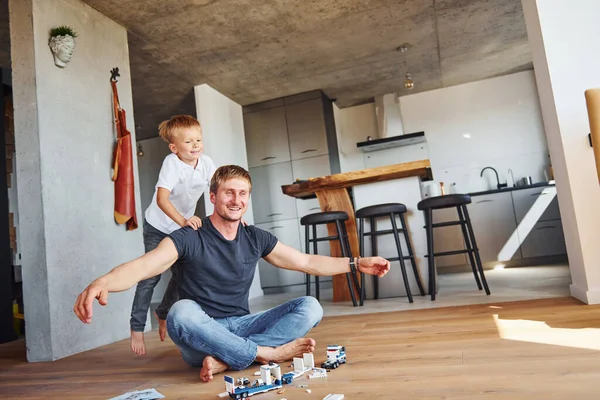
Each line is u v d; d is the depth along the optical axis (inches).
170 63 188.9
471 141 251.8
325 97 247.1
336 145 256.8
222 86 220.1
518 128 245.1
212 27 164.2
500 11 176.2
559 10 105.6
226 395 59.4
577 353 61.9
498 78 248.8
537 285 140.9
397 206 141.6
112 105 142.1
